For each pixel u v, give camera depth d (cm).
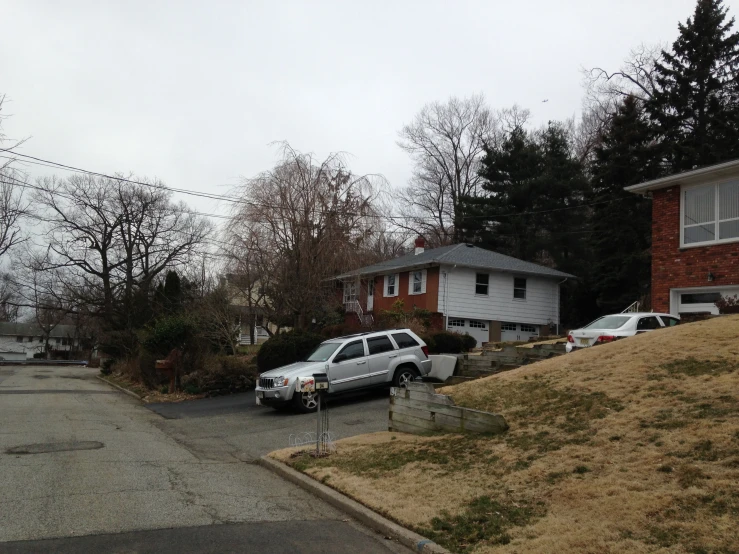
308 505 743
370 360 1606
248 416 1530
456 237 4597
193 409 1691
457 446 873
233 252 2233
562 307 3753
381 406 1515
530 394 1006
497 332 3244
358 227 2305
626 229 3075
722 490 550
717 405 749
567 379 1027
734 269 1845
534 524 578
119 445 1107
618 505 572
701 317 1477
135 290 3809
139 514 669
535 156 4294
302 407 1492
